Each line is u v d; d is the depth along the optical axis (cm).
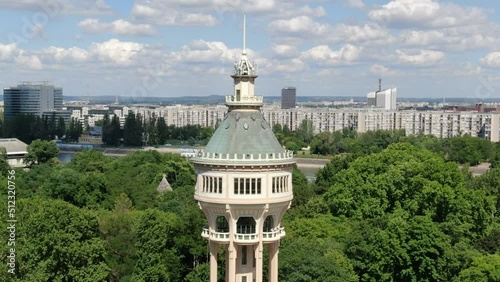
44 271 10969
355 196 16450
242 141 9856
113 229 14000
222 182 9700
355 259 12962
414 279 12612
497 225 15900
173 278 13550
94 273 11588
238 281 10188
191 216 14100
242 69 10188
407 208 15688
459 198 15588
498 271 11925
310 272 11331
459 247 13762
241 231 10019
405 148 19900
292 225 14612
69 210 11788
